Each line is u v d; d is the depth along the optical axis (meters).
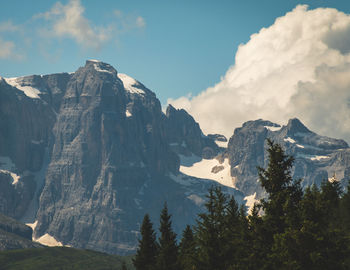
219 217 124.31
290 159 103.81
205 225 121.00
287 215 96.56
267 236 101.94
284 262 90.88
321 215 94.81
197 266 116.00
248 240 107.25
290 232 92.00
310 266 90.19
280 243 93.62
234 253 113.25
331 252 90.88
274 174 103.06
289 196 99.62
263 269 97.62
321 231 91.56
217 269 113.19
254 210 106.06
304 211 94.75
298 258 91.06
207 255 114.31
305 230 90.81
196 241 126.50
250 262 102.50
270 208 100.94
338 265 89.75
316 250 90.56
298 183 102.88
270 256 95.06
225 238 116.75
